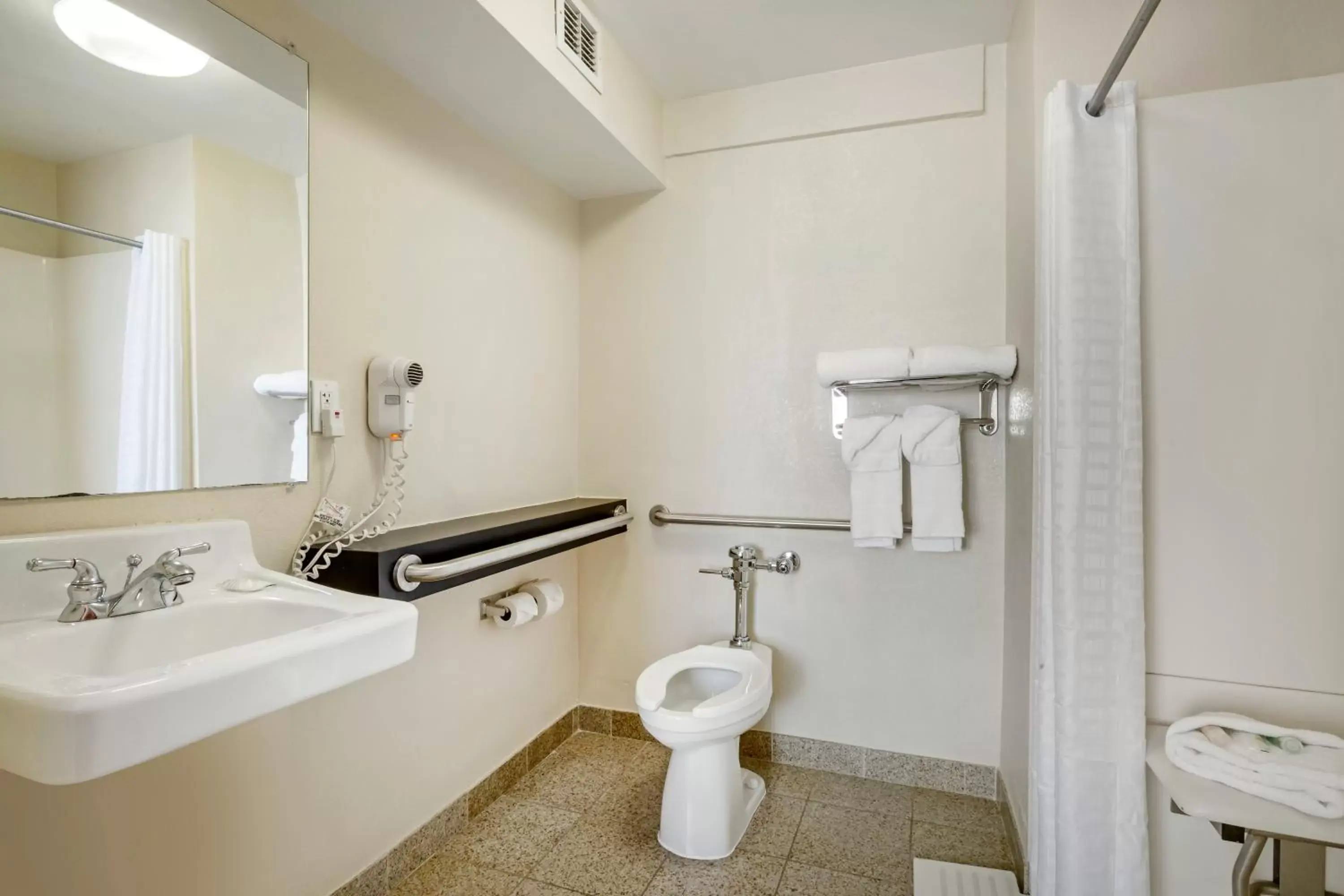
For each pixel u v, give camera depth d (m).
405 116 1.62
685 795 1.72
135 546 1.05
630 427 2.41
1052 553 1.30
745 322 2.26
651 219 2.37
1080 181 1.28
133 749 0.70
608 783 2.08
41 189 0.96
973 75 1.97
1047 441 1.33
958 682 2.04
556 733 2.32
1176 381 1.27
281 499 1.32
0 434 0.92
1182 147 1.27
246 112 1.24
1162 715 1.28
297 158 1.33
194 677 0.75
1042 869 1.32
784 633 2.23
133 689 0.70
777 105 2.17
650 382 2.38
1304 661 1.21
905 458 2.07
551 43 1.60
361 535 1.45
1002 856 1.72
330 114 1.41
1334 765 1.04
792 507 2.22
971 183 2.01
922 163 2.06
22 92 0.95
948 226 2.04
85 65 1.02
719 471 2.30
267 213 1.27
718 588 2.31
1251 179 1.24
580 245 2.47
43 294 0.97
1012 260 1.88
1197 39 1.41
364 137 1.50
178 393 1.13
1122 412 1.26
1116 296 1.27
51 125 0.98
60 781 0.66
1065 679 1.27
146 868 1.08
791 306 2.21
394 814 1.60
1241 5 1.39
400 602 1.07
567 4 1.67
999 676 2.00
